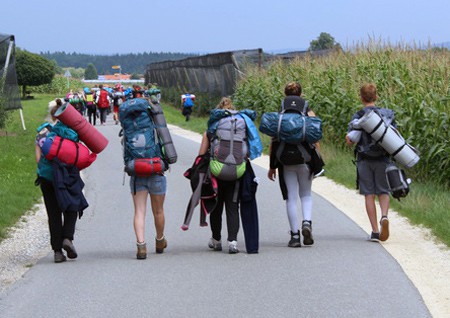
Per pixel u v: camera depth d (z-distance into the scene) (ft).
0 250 36.32
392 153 35.68
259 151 34.24
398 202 45.55
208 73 159.53
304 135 34.24
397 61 75.87
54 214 33.37
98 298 27.02
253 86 112.27
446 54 73.36
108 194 55.06
